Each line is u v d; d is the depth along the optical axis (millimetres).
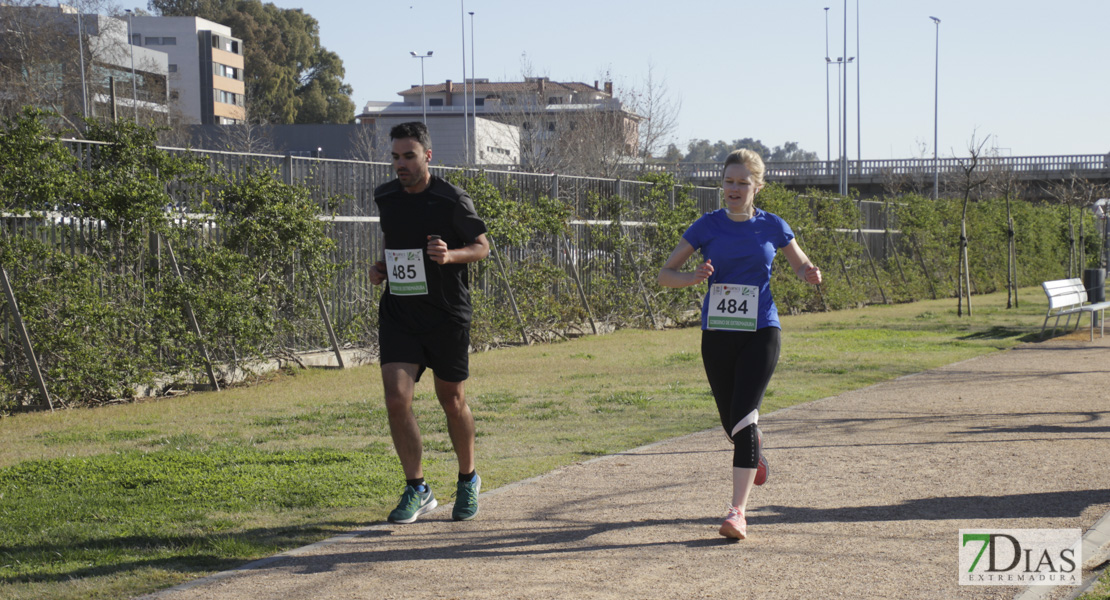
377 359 15398
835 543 5223
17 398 10727
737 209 5637
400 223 5664
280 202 13367
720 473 7023
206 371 12375
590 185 20375
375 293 15391
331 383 12695
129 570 4887
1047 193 50531
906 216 32219
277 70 97688
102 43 50219
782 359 14734
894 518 5723
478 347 16750
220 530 5645
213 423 9656
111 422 9812
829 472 7020
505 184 18125
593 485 6699
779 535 5391
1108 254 47719
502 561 4984
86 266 11047
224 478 6910
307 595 4504
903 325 21641
